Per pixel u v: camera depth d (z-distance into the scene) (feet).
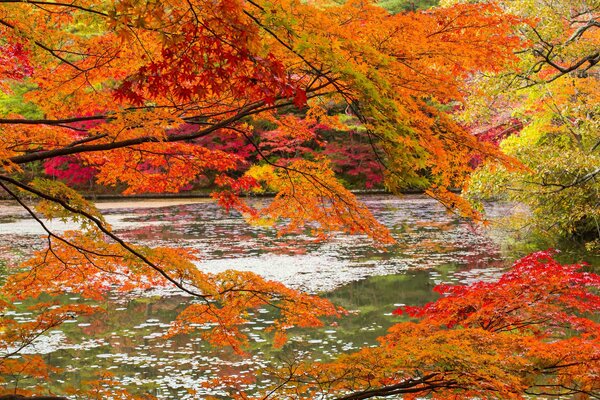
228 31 10.54
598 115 53.21
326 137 124.16
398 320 34.40
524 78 42.42
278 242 64.13
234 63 11.06
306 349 29.48
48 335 31.65
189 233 70.18
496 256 54.24
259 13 11.46
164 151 20.54
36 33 17.51
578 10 43.39
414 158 12.31
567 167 49.75
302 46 10.28
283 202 21.02
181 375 25.94
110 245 18.57
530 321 17.56
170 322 34.35
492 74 41.52
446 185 18.24
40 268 19.33
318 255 55.77
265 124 115.85
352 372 13.82
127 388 24.30
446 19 15.87
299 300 18.85
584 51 43.62
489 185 50.11
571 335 28.07
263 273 47.03
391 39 14.44
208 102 19.10
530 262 20.12
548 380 21.67
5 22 17.31
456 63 16.57
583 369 13.88
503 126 67.77
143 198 117.39
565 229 57.98
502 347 14.47
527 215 78.33
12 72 21.34
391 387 14.52
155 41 16.99
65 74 19.30
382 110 11.48
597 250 53.16
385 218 85.35
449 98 16.25
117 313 36.22
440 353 13.00
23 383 24.45
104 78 19.74
